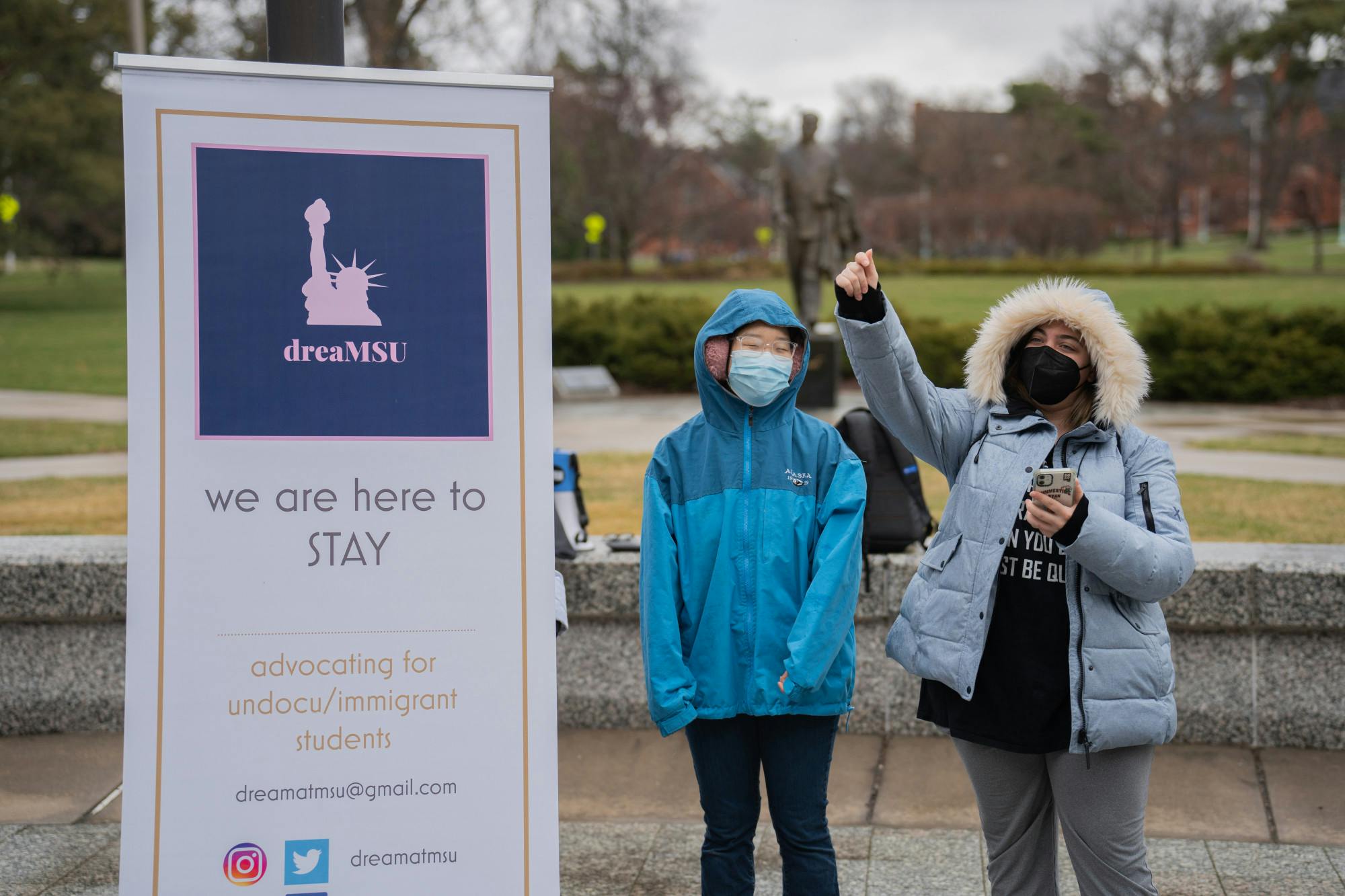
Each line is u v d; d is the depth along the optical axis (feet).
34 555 17.35
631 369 59.98
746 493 10.39
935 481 29.63
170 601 8.79
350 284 8.96
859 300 9.84
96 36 116.26
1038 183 198.08
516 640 9.16
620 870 13.58
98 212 128.67
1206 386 54.54
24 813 15.01
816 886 10.27
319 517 8.95
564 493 18.15
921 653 9.92
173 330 8.78
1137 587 9.12
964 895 12.75
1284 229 223.92
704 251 209.05
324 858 8.97
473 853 9.12
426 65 77.25
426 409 9.07
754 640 10.19
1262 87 184.75
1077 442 9.89
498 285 9.14
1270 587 16.16
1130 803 9.45
